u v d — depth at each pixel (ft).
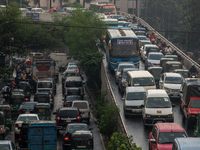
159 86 217.56
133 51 261.65
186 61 298.97
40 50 358.02
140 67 296.92
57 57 422.82
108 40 285.43
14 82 295.28
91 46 360.89
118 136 121.29
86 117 204.23
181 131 121.39
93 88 323.78
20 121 171.01
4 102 260.21
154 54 286.66
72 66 374.22
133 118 178.40
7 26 326.85
